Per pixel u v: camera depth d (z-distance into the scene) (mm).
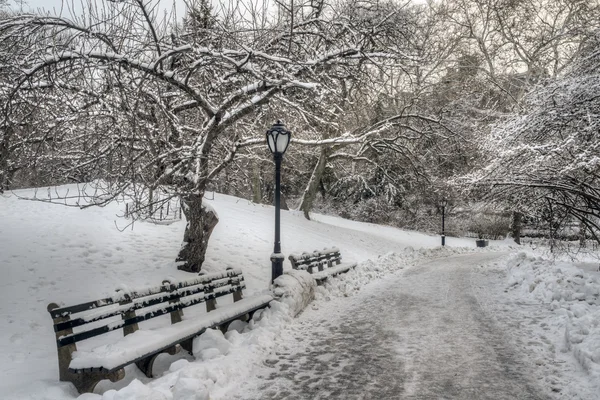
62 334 4586
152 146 8266
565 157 8156
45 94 8219
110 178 8656
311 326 7566
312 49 9922
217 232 15586
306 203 25719
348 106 14422
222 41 9359
